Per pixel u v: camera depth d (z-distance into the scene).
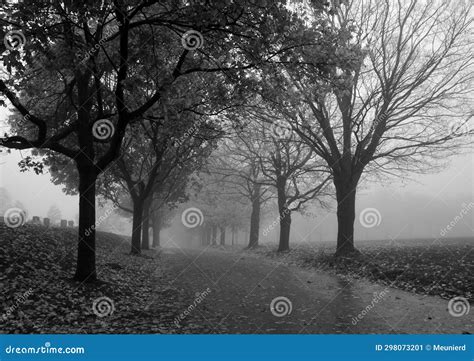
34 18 9.97
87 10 10.01
